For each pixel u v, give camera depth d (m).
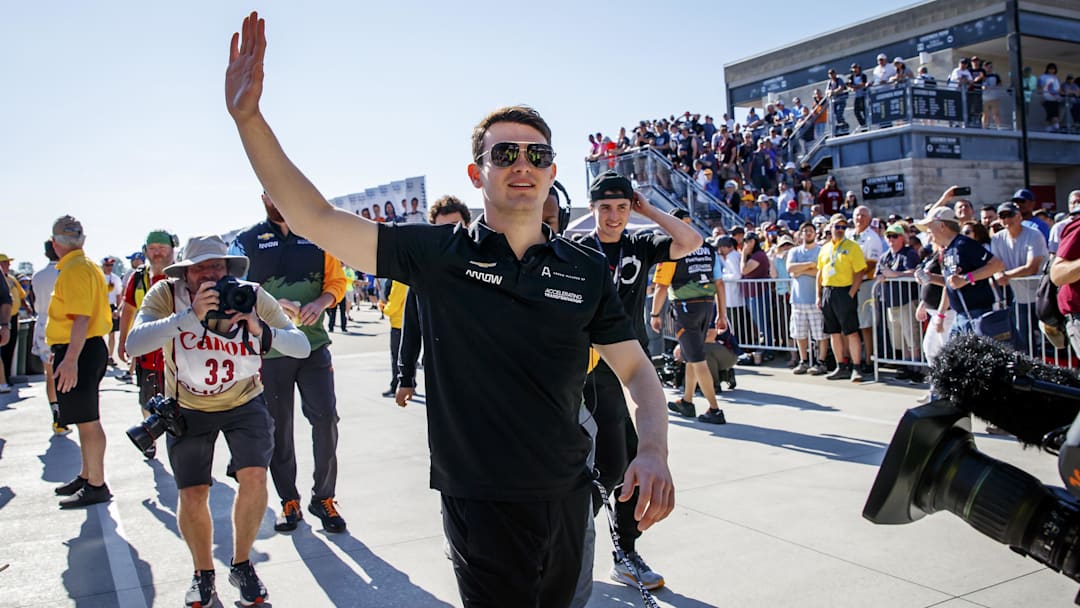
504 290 2.04
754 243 11.01
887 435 6.45
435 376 2.11
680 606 3.55
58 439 7.91
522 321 2.04
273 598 3.81
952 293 6.67
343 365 13.05
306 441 7.22
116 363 14.84
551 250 2.12
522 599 2.06
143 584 4.02
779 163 18.70
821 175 18.12
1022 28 19.77
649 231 4.20
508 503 2.04
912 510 1.92
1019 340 7.12
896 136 16.64
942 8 20.97
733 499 5.00
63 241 5.35
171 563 4.32
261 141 1.93
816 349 10.13
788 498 4.97
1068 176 20.52
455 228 2.15
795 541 4.25
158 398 3.60
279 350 3.79
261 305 3.88
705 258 7.04
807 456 5.93
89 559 4.40
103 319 5.56
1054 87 18.94
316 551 4.41
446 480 2.09
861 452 5.97
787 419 7.22
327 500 4.77
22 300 14.00
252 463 3.70
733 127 20.25
